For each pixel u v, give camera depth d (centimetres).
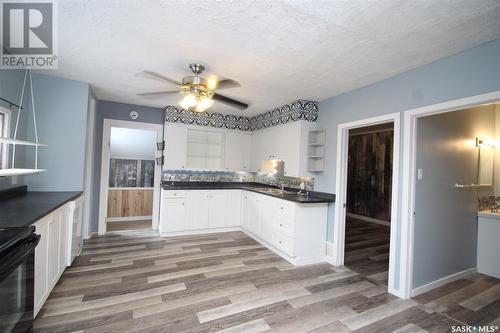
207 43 213
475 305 240
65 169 313
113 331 183
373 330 197
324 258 347
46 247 200
